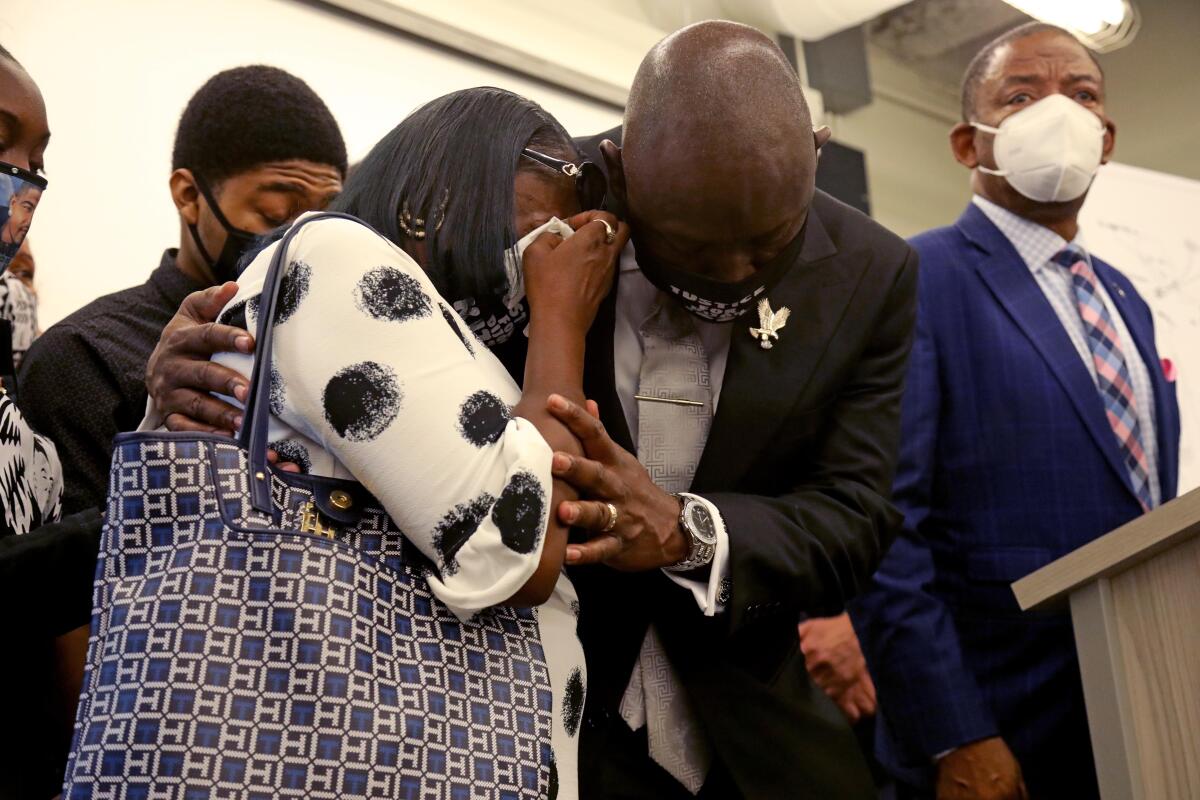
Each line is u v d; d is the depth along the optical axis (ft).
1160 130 14.84
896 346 5.51
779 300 5.19
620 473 4.35
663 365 5.15
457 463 3.75
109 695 3.47
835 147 12.71
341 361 3.75
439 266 4.35
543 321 4.33
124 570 3.63
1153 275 11.18
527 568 3.78
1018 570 7.44
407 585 3.77
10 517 4.81
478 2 9.97
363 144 9.29
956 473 7.72
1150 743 5.12
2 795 4.46
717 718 5.00
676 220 4.43
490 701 3.76
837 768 5.13
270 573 3.58
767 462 5.17
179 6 8.58
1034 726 7.20
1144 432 7.98
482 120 4.52
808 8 12.37
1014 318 7.88
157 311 6.88
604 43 10.87
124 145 8.28
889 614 7.26
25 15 8.00
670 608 5.07
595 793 4.96
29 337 7.33
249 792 3.39
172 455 3.65
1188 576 5.06
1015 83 8.40
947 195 14.51
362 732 3.50
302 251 3.92
